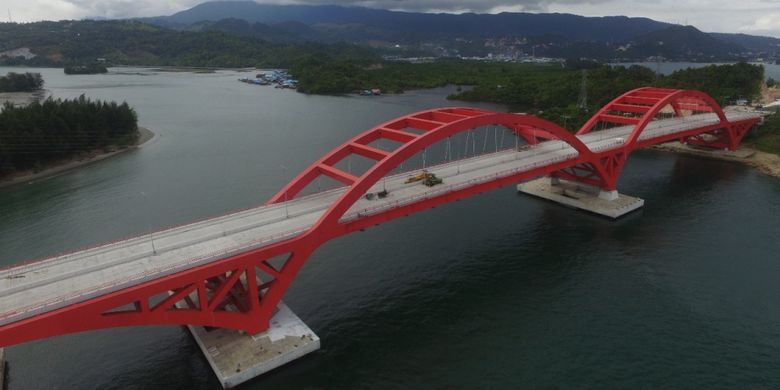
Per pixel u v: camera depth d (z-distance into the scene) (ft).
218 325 162.09
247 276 163.53
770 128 468.34
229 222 193.67
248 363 159.02
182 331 186.70
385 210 198.39
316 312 198.29
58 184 373.61
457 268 235.20
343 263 239.09
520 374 164.96
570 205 313.53
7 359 171.53
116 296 139.23
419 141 203.62
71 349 176.65
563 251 253.03
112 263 160.76
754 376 163.32
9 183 380.37
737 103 586.04
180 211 311.47
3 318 126.52
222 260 157.99
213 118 629.92
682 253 250.16
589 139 344.90
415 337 183.62
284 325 178.70
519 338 183.42
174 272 151.53
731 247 256.11
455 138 523.29
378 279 224.74
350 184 212.43
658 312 199.21
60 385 159.94
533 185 341.62
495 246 258.78
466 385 160.04
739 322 192.44
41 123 425.69
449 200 221.87
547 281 223.30
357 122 600.39
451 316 196.75
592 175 313.12
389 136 231.30
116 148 472.85
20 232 282.97
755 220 292.81
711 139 453.17
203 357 171.12
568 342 181.27
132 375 163.73
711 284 219.82
